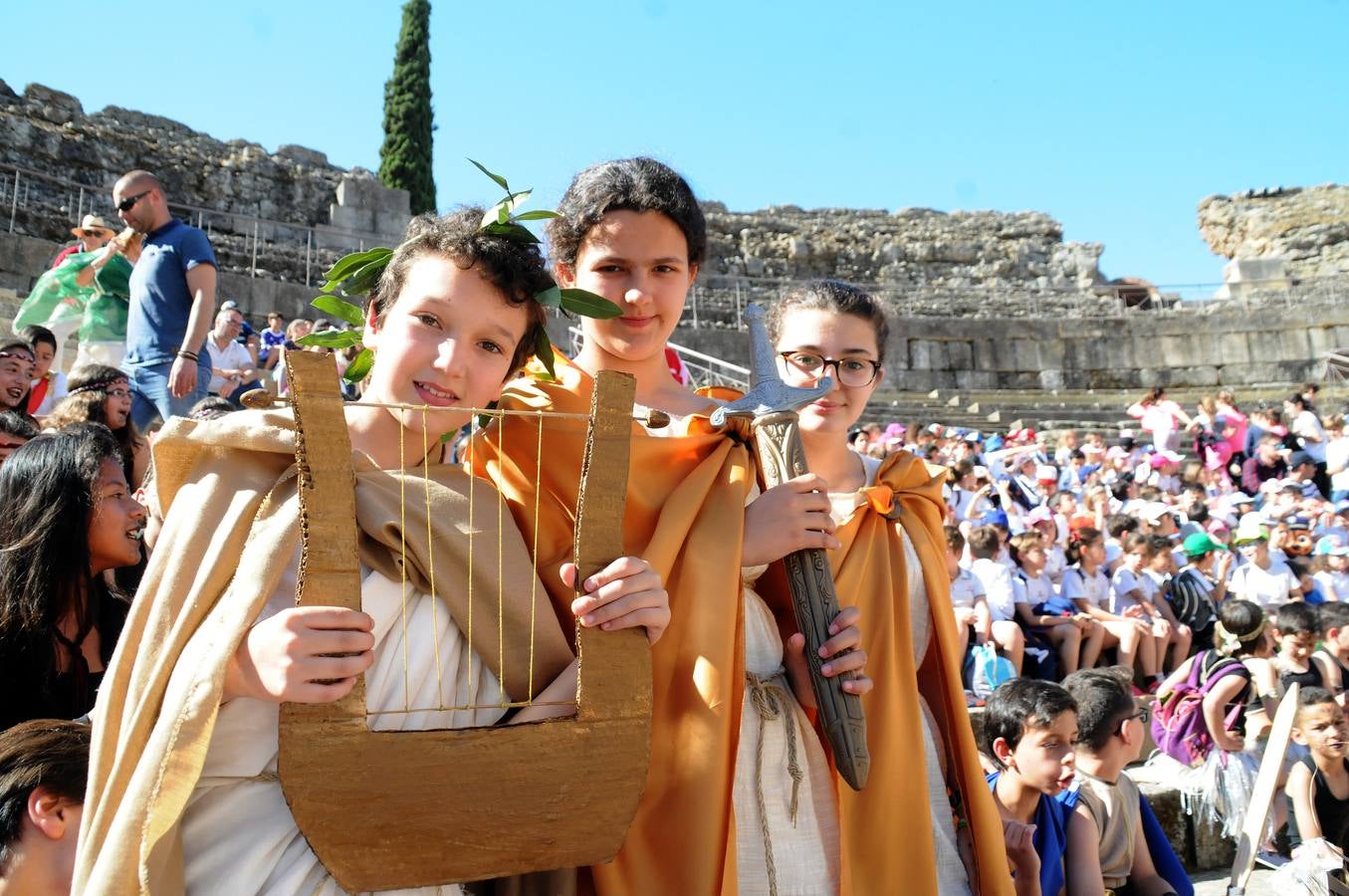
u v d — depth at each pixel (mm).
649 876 1810
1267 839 4469
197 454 1715
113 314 7152
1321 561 9125
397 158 27406
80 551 2564
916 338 22109
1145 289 24734
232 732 1563
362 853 1498
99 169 18562
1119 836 3523
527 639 1741
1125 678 3969
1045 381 22281
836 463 2656
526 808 1595
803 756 2146
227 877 1498
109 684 1565
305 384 1532
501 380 1902
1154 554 7930
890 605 2301
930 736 2434
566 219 2422
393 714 1640
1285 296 23703
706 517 2018
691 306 22422
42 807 1881
